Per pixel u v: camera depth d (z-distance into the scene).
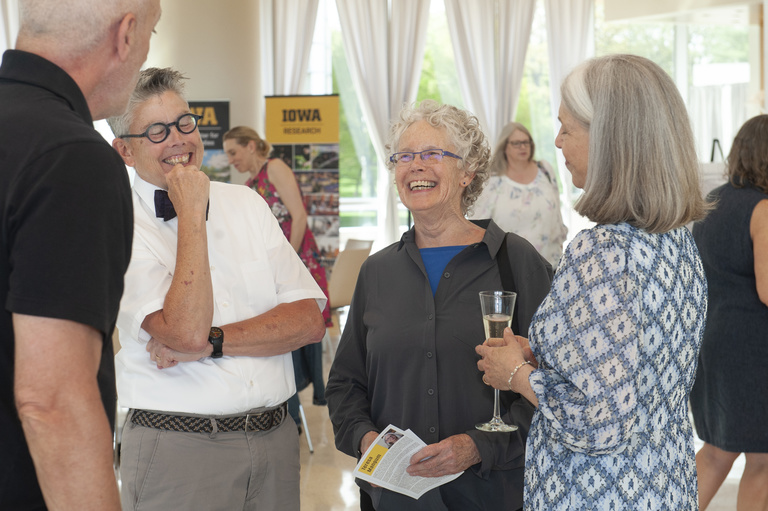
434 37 9.77
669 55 10.43
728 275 2.71
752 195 2.62
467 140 2.03
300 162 7.88
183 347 1.68
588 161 1.43
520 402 1.91
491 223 2.04
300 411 4.41
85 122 1.13
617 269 1.32
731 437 2.72
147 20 1.21
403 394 1.97
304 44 8.94
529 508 1.46
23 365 1.00
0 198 1.02
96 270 1.03
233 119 7.91
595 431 1.30
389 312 2.03
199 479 1.75
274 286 1.96
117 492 1.08
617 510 1.35
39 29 1.12
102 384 1.16
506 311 1.73
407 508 1.93
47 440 1.00
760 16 8.65
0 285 1.03
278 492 1.88
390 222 9.44
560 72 9.80
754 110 8.93
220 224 1.91
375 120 9.33
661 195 1.35
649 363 1.35
